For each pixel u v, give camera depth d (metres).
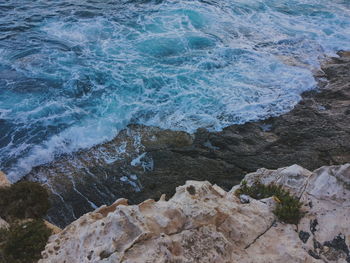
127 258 6.61
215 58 20.61
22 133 15.68
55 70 19.47
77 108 17.09
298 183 9.51
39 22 23.56
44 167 14.28
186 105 17.25
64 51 20.97
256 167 14.02
